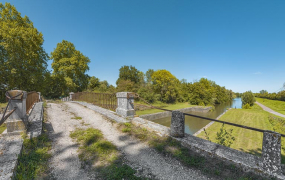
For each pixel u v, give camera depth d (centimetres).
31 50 1762
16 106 384
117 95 684
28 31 1731
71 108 942
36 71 1920
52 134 451
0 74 1622
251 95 3956
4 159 262
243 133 1054
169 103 4147
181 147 369
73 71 2747
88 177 260
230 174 269
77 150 358
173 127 412
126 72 4691
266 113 2195
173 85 4047
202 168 290
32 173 253
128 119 592
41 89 2059
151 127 493
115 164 302
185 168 294
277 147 248
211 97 4625
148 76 5359
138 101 3147
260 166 263
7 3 1708
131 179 255
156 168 294
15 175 237
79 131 480
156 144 392
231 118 1897
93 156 332
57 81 2814
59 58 2773
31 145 349
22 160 287
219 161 304
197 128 1598
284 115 2075
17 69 1681
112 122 588
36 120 510
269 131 265
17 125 381
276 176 240
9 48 1565
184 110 3131
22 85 1855
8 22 1650
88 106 987
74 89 2844
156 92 4047
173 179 260
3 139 349
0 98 1641
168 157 335
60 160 312
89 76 3362
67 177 258
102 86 3494
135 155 345
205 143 365
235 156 301
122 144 404
